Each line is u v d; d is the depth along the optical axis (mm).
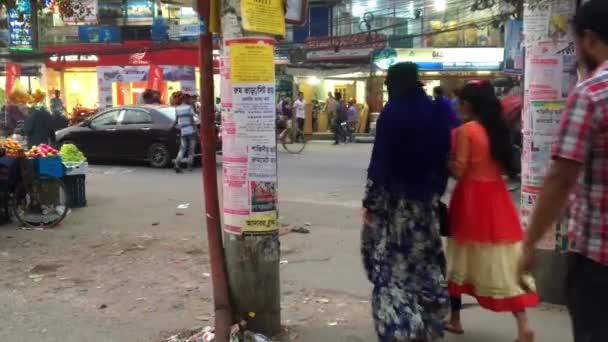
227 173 4363
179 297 5676
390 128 3945
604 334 2527
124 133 15727
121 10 33688
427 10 28656
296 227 8492
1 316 5234
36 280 6242
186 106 14938
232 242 4410
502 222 4199
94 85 28781
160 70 24703
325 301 5512
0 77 28578
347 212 9703
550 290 5168
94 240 7883
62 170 9234
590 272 2562
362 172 14656
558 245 5090
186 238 7957
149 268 6621
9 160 8719
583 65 2660
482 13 27141
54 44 31109
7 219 8945
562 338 4535
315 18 31172
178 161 14656
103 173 14656
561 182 2473
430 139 3949
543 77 4953
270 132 4297
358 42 27609
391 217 4023
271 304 4492
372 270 4098
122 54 27141
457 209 4324
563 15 4836
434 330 4039
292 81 27672
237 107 4242
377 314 4012
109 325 5012
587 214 2562
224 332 4383
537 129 5016
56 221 8703
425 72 26266
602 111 2428
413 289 4008
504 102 10984
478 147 4180
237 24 4145
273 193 4379
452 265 4426
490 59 25891
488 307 4270
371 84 28203
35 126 12461
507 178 4488
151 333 4836
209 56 4285
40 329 4945
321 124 27438
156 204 10445
